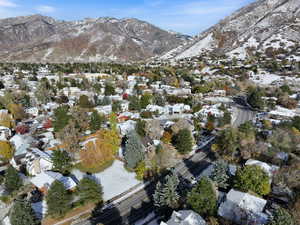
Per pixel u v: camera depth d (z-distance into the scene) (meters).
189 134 55.50
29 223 30.38
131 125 65.25
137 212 36.75
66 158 46.56
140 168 45.34
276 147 51.12
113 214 36.34
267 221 29.05
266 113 84.31
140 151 48.03
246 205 32.16
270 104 92.19
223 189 38.97
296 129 61.44
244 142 51.62
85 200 37.53
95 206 37.69
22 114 78.44
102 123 72.06
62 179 41.00
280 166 43.94
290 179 38.19
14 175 40.12
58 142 57.66
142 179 45.56
